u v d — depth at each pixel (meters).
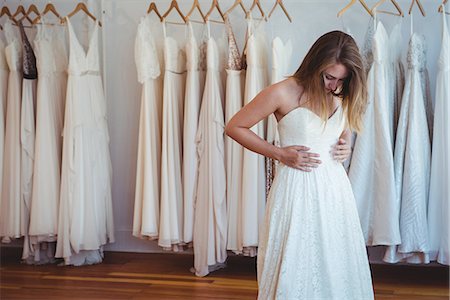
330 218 3.00
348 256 3.06
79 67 4.76
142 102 4.69
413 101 4.20
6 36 4.89
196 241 4.56
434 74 4.59
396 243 4.17
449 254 4.14
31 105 4.84
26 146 4.83
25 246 4.88
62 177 4.76
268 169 4.46
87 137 4.79
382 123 4.18
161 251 5.22
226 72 4.69
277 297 2.95
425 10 4.59
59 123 4.93
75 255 4.84
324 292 2.99
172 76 4.66
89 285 4.32
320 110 2.99
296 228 2.97
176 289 4.20
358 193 4.23
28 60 4.80
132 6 5.16
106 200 4.91
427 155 4.25
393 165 4.21
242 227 4.43
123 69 5.21
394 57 4.36
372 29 4.30
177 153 4.68
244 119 3.05
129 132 5.23
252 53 4.38
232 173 4.51
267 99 3.01
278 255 3.00
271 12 4.54
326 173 3.03
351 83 2.97
